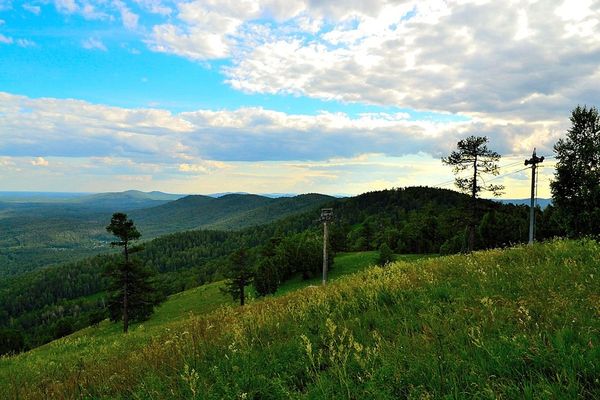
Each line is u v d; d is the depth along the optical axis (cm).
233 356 612
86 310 15988
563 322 507
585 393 341
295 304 1034
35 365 1245
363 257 9956
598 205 3984
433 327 562
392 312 743
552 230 5906
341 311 840
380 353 491
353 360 504
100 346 1470
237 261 7300
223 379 527
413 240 10831
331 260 9238
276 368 546
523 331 485
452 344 497
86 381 714
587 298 576
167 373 638
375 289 949
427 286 899
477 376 391
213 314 1169
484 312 605
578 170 4125
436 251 10262
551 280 762
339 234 11988
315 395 423
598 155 4059
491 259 1165
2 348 6462
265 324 835
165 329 1352
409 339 543
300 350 594
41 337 10638
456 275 1022
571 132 4272
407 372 433
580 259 966
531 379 365
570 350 410
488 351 429
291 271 9331
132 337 1505
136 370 691
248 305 1307
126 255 4778
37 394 716
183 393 529
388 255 8512
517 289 750
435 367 422
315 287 1513
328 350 585
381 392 386
